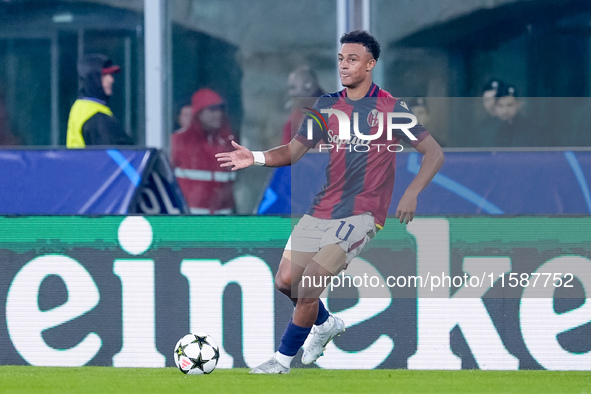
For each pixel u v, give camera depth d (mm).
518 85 23891
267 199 21703
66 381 14719
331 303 16609
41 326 16953
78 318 16922
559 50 24062
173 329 16781
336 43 24625
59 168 21766
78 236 16953
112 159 21875
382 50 24250
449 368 16500
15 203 21547
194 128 24719
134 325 16844
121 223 16906
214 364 15711
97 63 23422
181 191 23109
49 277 16969
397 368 16547
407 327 16562
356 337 16594
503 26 24031
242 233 16734
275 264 16719
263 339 16703
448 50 24266
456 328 16516
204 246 16781
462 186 19938
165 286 16828
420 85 24250
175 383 14453
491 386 14312
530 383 14695
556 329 16438
